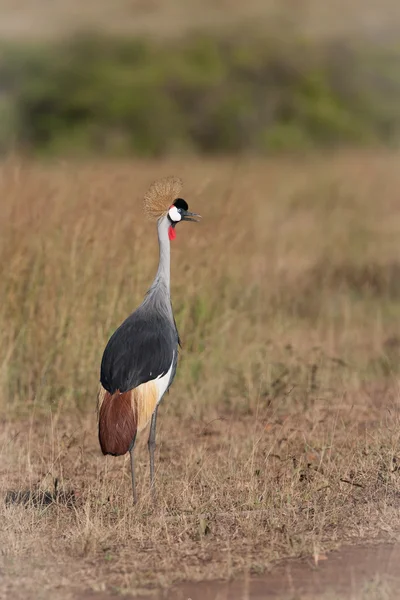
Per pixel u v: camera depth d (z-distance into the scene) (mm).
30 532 14750
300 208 48594
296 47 114000
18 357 22359
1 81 104875
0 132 94500
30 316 22562
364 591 12312
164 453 19078
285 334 26016
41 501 16172
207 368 23078
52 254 23031
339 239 39719
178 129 104438
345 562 13430
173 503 15953
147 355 15852
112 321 22891
